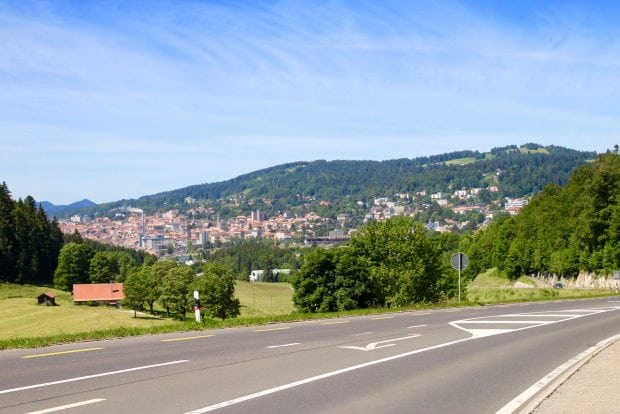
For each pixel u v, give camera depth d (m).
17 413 8.16
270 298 138.25
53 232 153.62
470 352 14.87
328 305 57.00
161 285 98.06
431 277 54.41
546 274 107.69
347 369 12.09
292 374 11.42
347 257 57.28
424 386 10.51
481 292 82.25
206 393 9.59
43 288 129.38
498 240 131.75
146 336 17.81
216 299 89.94
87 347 15.14
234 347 15.20
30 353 14.02
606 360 13.09
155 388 9.94
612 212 86.56
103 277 133.50
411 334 18.69
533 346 16.14
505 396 9.74
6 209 132.25
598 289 70.88
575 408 8.57
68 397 9.20
